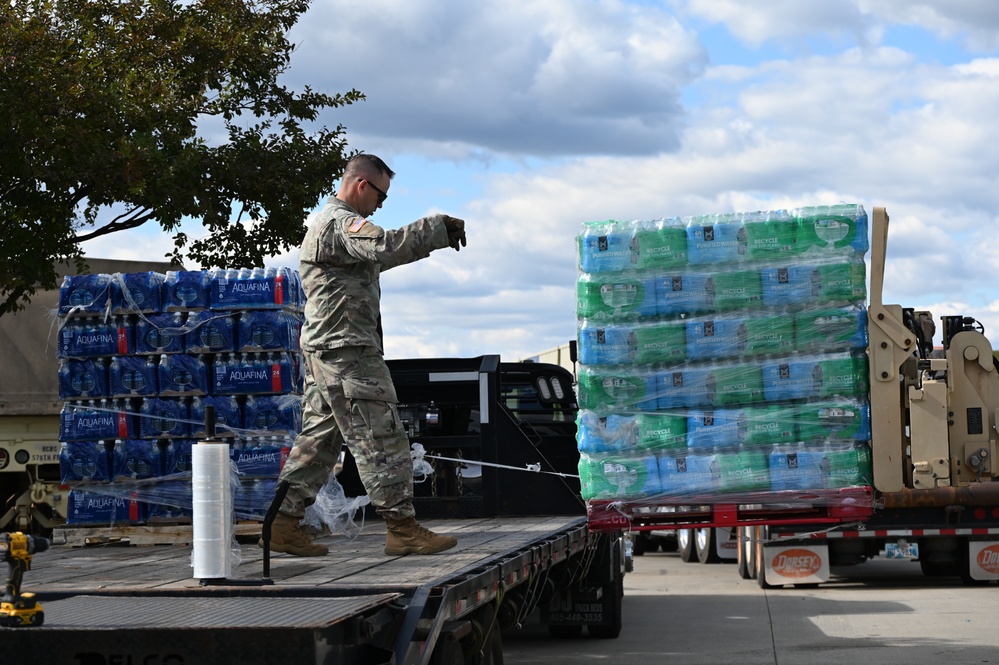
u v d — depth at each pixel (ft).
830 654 30.53
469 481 31.09
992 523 46.09
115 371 25.98
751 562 49.90
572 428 36.01
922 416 29.37
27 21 51.98
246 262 58.29
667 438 26.07
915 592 45.27
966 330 31.53
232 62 54.75
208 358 26.12
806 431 26.02
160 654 11.84
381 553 20.56
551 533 24.54
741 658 30.19
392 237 18.72
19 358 44.88
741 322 25.95
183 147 52.24
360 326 19.93
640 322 26.05
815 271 25.91
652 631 35.65
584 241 26.17
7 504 45.03
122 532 25.72
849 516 26.08
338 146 58.95
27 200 49.98
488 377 30.91
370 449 19.75
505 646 32.89
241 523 25.34
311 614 12.44
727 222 26.07
